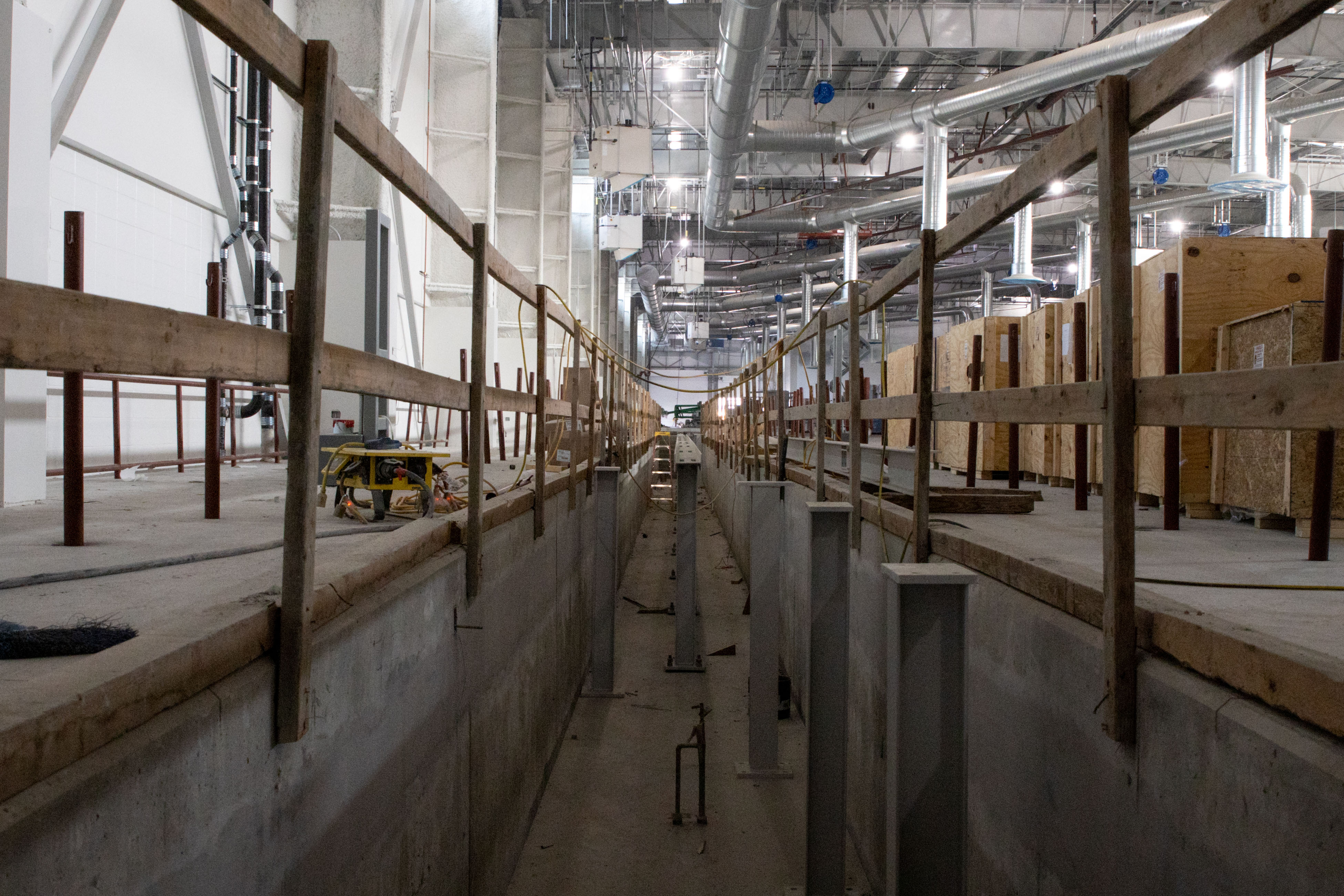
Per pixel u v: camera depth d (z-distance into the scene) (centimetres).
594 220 2184
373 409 774
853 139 1335
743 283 2617
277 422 870
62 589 197
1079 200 1867
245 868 141
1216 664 154
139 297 688
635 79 1623
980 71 1630
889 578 212
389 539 258
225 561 239
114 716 109
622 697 717
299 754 162
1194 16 904
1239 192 941
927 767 208
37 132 412
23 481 409
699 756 504
